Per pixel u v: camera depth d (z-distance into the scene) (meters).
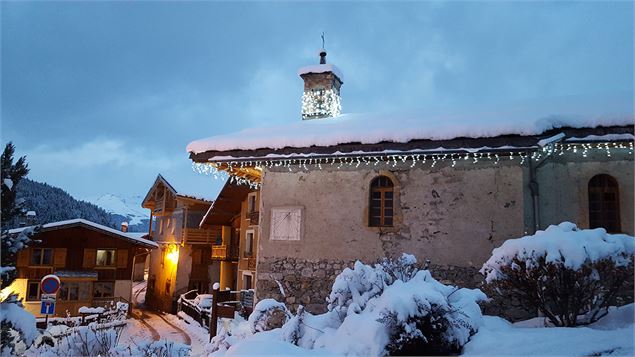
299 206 10.68
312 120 12.96
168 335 18.66
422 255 9.49
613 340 5.29
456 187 9.52
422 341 5.62
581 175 9.31
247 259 21.50
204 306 20.91
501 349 5.38
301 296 10.25
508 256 6.46
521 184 9.09
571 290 6.10
